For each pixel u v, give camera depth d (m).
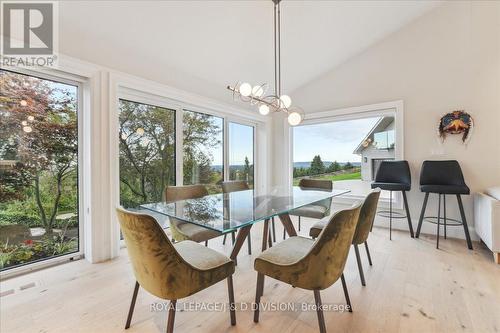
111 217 2.36
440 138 3.07
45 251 2.15
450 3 3.00
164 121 3.02
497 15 2.75
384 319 1.48
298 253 1.51
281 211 1.89
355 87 3.76
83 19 2.03
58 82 2.16
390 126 3.57
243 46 2.93
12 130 1.94
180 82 3.04
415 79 3.25
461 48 2.94
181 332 1.38
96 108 2.25
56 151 2.18
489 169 2.79
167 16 2.22
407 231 3.28
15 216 1.99
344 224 1.21
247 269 2.20
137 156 2.75
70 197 2.28
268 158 4.63
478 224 2.66
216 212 1.87
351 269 2.16
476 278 1.97
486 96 2.81
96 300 1.68
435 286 1.86
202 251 1.54
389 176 3.26
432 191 2.69
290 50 3.26
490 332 1.36
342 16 2.90
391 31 3.38
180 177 3.17
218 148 3.85
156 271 1.13
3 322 1.45
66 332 1.37
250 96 2.11
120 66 2.42
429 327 1.40
